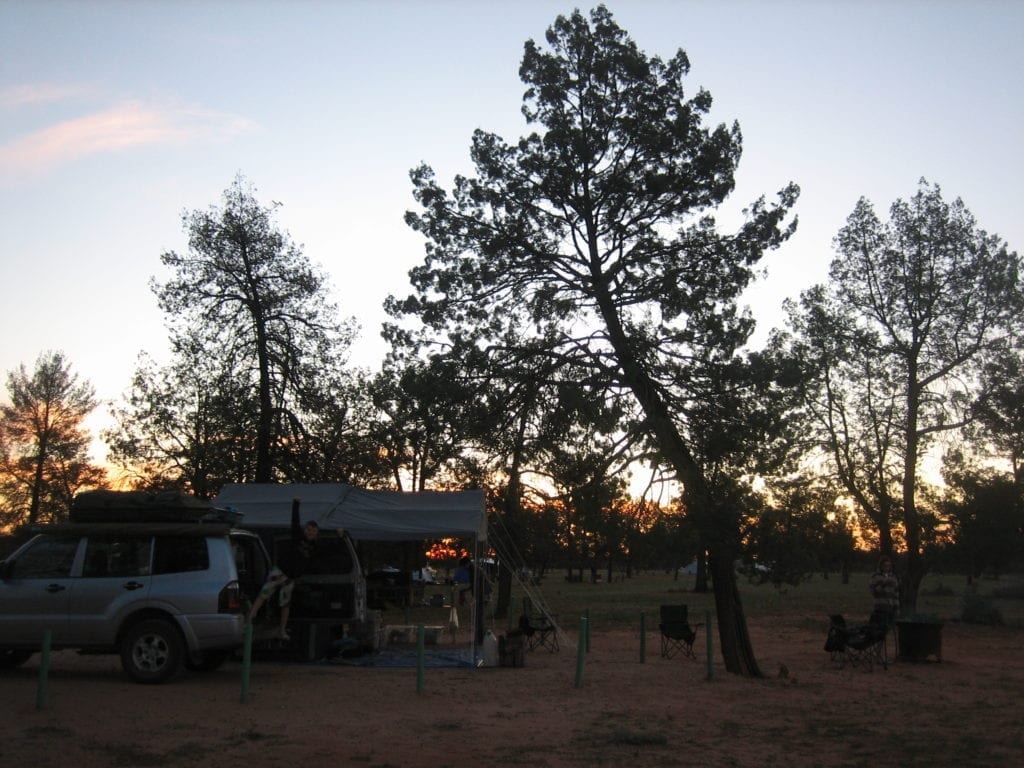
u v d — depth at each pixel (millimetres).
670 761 8305
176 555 12180
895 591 17422
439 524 15961
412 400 16938
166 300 29344
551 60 17109
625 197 16484
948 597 47750
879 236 30969
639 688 13102
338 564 15820
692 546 14164
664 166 16781
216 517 13000
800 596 46125
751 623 28547
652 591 54094
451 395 16359
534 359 16375
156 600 11820
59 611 11836
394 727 9578
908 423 30578
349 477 30219
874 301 31016
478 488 18188
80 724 9148
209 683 12250
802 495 16094
